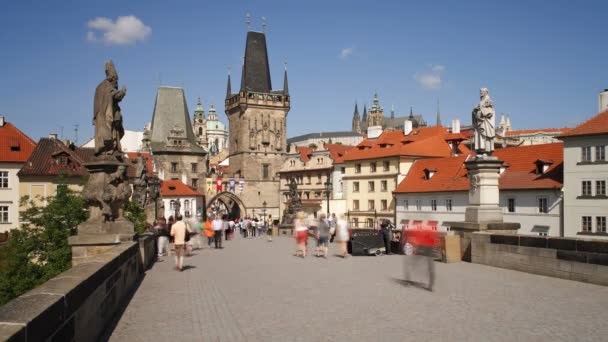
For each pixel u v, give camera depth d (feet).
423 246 52.65
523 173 217.15
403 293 48.55
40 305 21.77
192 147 458.09
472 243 70.38
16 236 140.67
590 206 189.88
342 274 63.41
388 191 307.78
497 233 69.21
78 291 27.40
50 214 144.36
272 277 62.34
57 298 23.45
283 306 43.47
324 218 90.27
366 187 324.80
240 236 207.51
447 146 314.76
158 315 40.96
